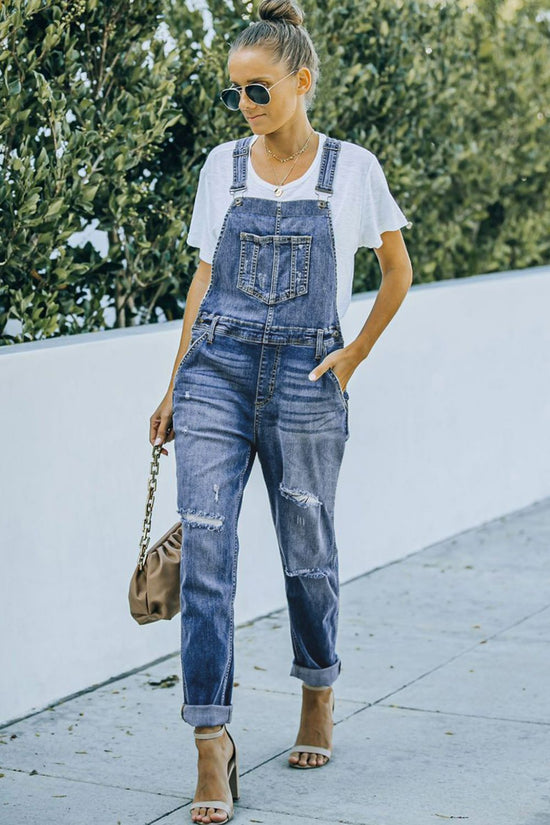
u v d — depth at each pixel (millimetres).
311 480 3406
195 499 3307
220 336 3318
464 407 6496
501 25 7230
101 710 4215
